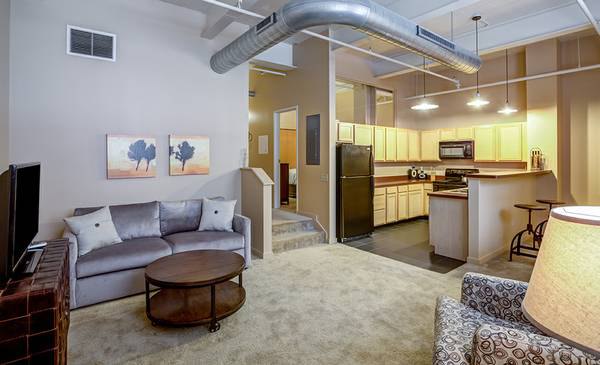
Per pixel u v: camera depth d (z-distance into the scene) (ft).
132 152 13.14
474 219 13.42
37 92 11.26
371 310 9.45
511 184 15.60
